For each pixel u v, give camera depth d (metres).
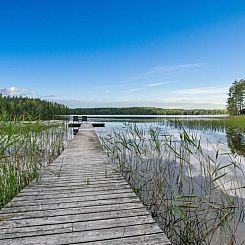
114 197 2.70
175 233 2.43
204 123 19.56
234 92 38.50
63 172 3.90
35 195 2.76
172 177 4.41
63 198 2.66
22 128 3.85
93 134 10.75
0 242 1.71
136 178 4.35
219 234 2.43
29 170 3.98
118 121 25.81
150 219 2.11
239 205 3.10
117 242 1.72
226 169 5.10
